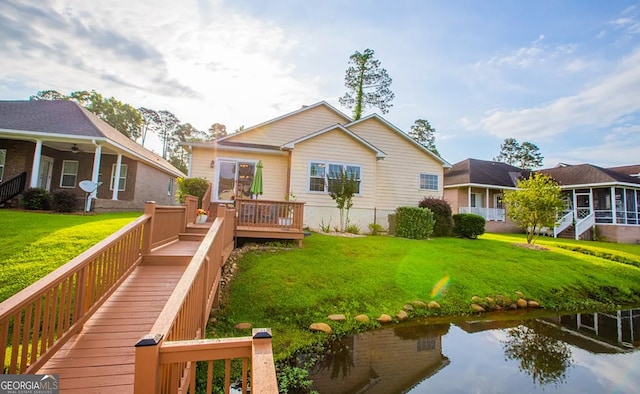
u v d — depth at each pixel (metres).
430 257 9.25
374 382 3.99
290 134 15.53
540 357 4.82
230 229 6.89
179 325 2.21
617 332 6.03
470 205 21.50
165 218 5.91
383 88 26.67
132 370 2.73
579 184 20.69
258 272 6.69
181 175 22.12
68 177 15.13
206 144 12.69
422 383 3.99
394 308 6.31
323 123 15.91
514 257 10.27
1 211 10.19
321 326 5.30
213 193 12.69
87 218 9.90
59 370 2.66
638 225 19.81
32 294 2.37
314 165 12.99
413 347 5.05
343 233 12.29
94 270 3.41
